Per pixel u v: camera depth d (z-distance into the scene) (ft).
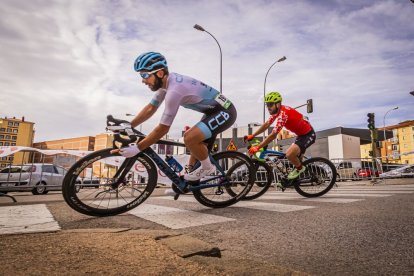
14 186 27.89
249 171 11.09
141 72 8.36
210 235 5.90
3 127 323.57
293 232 6.07
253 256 4.58
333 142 98.94
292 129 13.67
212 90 9.37
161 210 9.35
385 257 4.47
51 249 4.48
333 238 5.57
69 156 29.48
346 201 11.01
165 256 4.27
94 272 3.58
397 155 40.73
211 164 9.36
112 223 7.13
